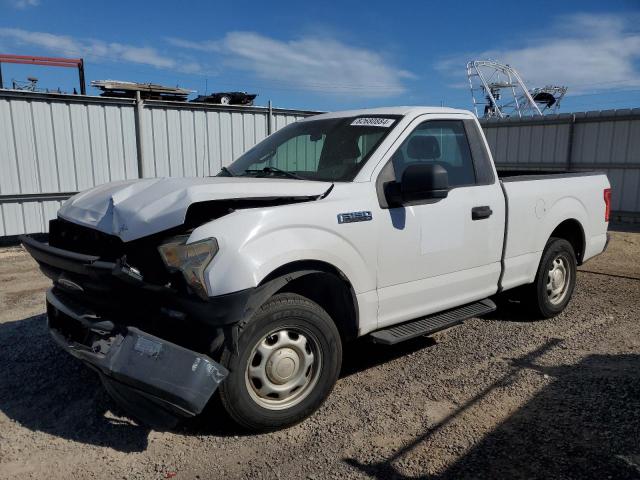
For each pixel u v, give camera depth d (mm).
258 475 3049
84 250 3689
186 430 3531
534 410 3740
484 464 3113
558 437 3385
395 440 3391
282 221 3371
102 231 3434
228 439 3426
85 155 11039
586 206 5914
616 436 3385
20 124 10336
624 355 4750
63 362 4535
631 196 14281
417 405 3844
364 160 4039
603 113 14508
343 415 3713
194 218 3467
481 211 4617
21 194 10492
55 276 3814
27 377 4258
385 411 3760
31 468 3094
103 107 11102
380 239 3895
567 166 15484
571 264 5859
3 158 10258
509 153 16859
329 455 3238
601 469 3045
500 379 4258
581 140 15109
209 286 3059
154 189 3566
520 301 5703
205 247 3105
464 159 4723
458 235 4449
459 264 4512
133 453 3266
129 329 3148
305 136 4668
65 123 10766
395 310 4098
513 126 16625
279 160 4645
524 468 3066
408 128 4266
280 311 3379
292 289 3670
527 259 5230
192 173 12219
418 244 4148
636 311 6105
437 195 3992
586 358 4684
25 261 9086
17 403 3846
